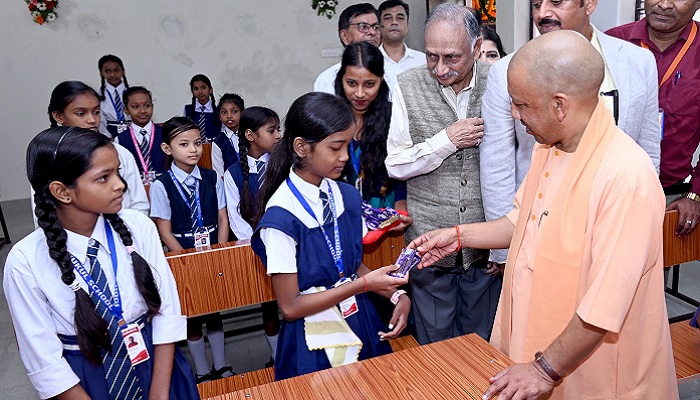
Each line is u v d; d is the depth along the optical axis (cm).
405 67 361
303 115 139
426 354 124
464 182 197
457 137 182
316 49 770
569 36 106
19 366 293
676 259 206
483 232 151
